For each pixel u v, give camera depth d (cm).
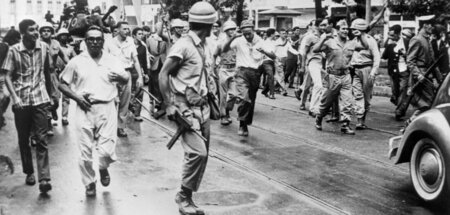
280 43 1959
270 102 1583
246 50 1041
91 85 658
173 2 2708
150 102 1420
